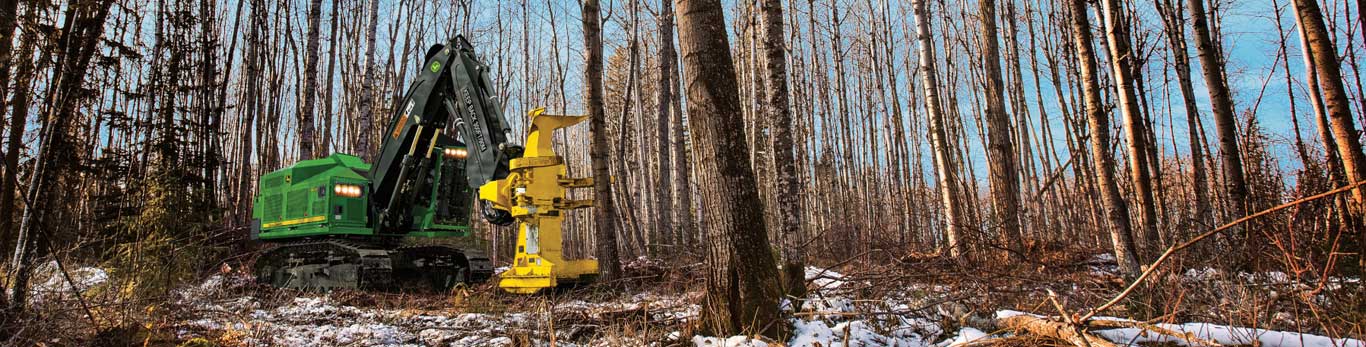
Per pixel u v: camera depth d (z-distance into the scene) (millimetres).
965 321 5570
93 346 5191
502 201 8914
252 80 18781
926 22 12719
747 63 24422
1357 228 6395
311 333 6492
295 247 11055
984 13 13883
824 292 7289
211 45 13711
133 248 6949
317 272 10781
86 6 5703
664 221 18766
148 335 5531
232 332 6039
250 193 21375
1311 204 7172
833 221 21188
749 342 5004
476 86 9773
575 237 36594
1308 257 5234
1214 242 7145
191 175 10789
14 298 4969
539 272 8664
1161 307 5590
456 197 11562
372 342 6035
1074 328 4371
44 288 5688
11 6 5184
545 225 8820
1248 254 5648
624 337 5500
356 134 23844
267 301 8969
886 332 5605
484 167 9508
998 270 8172
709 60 5395
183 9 9219
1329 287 5344
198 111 10875
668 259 14773
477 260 11227
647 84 31516
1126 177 12836
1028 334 4906
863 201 25906
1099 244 12477
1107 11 7820
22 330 4711
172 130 9219
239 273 12383
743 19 23484
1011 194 12539
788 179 7508
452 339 6133
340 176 11172
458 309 8195
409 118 10945
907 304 6559
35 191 5320
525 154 9055
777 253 12914
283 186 11953
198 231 9883
